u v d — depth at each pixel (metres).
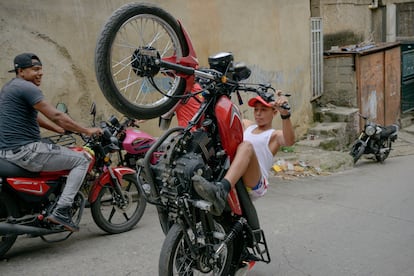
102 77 3.32
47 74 5.89
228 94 3.53
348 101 11.64
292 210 6.11
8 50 5.59
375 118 12.52
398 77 13.48
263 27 8.96
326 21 12.52
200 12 7.66
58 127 4.88
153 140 5.62
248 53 8.65
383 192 7.20
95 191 4.91
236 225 3.52
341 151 10.59
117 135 5.32
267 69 9.15
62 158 4.44
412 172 8.88
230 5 8.19
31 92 4.25
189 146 3.33
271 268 4.35
